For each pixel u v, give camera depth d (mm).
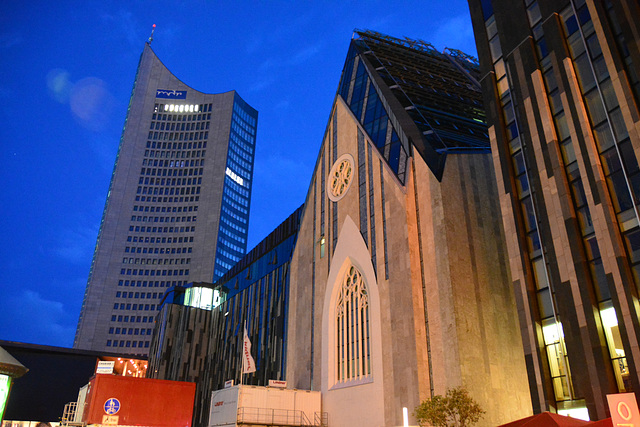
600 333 25438
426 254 40719
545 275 29891
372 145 51719
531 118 32438
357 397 44375
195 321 97750
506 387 35969
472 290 38031
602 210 26703
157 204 192000
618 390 24266
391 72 61219
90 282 171625
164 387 42188
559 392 27469
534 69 32906
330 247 55031
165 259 180750
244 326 79812
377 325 43906
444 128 49281
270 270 76812
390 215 45719
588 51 29938
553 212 29547
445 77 70938
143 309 170375
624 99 26969
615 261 25453
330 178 58625
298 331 57719
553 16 32375
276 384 48406
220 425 47719
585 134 28609
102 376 39938
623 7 28219
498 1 37375
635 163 26109
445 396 33344
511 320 38719
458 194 41062
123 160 197625
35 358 104062
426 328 38938
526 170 32688
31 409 99688
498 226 42062
